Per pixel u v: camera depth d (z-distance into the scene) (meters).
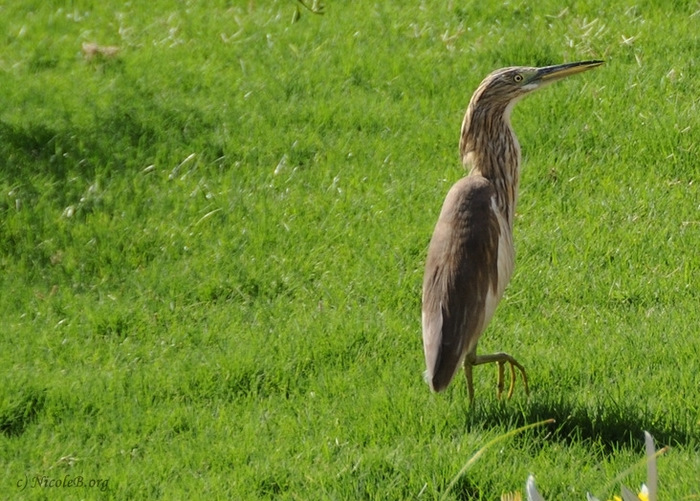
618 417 9.43
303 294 12.44
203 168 14.95
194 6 20.78
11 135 15.91
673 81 15.83
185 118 16.23
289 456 9.48
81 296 12.68
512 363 9.84
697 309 11.30
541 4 18.83
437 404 10.02
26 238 13.66
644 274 12.09
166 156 15.38
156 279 12.84
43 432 10.16
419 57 17.59
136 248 13.43
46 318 12.30
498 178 10.90
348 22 19.25
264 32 19.11
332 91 16.91
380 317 11.77
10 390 10.70
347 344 11.26
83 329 12.09
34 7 21.61
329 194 14.22
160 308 12.29
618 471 8.63
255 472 9.14
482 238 9.72
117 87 17.41
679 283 11.80
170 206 14.23
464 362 9.82
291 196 14.24
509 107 10.90
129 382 10.97
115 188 14.67
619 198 13.55
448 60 17.45
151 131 15.98
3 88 17.61
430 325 9.45
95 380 10.97
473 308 9.48
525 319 11.50
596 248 12.60
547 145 14.78
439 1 19.72
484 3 19.23
